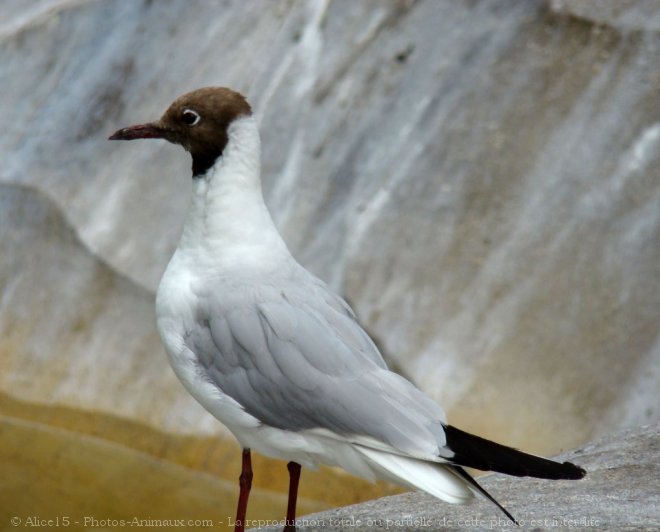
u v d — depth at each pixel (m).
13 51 15.05
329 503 11.48
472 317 12.05
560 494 7.13
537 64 12.77
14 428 12.70
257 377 6.35
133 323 13.12
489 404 11.67
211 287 6.53
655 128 12.33
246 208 6.61
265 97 13.59
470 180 12.51
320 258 12.63
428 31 13.33
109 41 14.66
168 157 13.71
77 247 13.62
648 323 11.77
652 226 12.02
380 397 6.11
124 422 12.65
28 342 13.40
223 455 12.06
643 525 6.45
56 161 14.10
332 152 13.10
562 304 11.95
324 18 13.79
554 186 12.33
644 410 11.47
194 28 14.32
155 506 11.34
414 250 12.40
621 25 12.75
